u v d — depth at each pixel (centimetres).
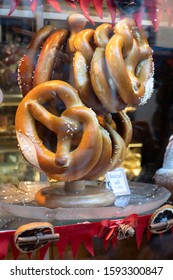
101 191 111
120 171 121
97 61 105
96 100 107
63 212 102
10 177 132
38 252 101
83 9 111
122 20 110
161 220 109
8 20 126
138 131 136
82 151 103
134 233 105
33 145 106
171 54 132
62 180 106
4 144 145
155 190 122
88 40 107
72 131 103
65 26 113
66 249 110
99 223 103
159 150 137
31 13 120
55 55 108
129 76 105
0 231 96
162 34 127
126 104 108
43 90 105
